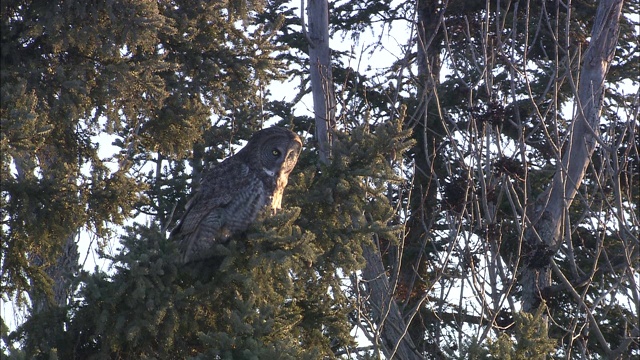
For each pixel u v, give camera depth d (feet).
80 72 39.99
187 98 44.96
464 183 56.44
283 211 35.40
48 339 34.04
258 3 46.32
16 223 35.50
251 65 46.32
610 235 80.94
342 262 36.68
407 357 61.72
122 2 38.60
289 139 40.47
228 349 32.55
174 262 34.12
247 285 34.53
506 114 58.13
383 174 36.99
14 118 32.53
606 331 75.87
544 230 74.08
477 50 77.41
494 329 57.57
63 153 42.29
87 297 33.09
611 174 60.44
